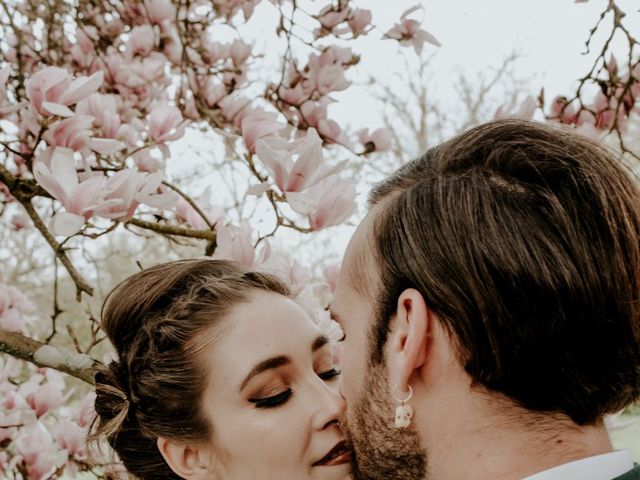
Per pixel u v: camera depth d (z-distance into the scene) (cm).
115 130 248
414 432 116
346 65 309
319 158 201
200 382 191
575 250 108
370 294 124
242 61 340
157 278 212
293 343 186
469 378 110
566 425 106
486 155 121
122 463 220
